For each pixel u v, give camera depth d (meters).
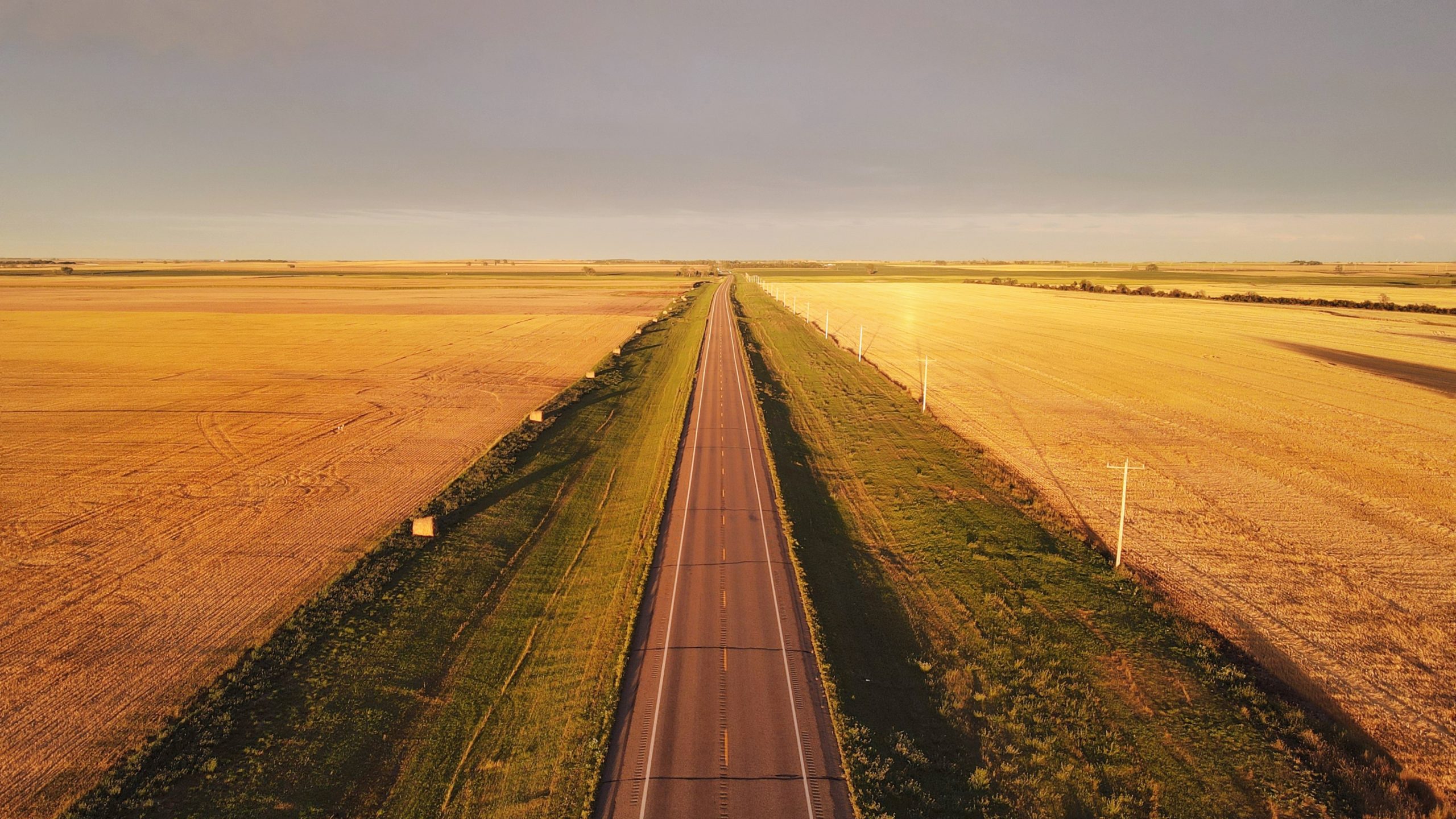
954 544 33.06
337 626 25.38
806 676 23.03
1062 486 40.69
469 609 27.36
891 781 18.62
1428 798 18.20
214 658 23.17
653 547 32.25
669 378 73.81
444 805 18.02
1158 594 28.34
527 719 21.22
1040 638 25.59
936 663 24.19
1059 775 19.19
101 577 28.47
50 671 22.30
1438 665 23.66
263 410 56.50
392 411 56.62
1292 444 48.28
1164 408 58.56
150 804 17.52
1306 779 18.89
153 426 51.47
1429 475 41.78
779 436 51.38
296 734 20.22
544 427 52.16
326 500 37.12
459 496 37.75
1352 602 27.72
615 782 18.47
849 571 30.67
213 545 31.48
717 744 19.88
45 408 56.38
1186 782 18.92
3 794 17.53
